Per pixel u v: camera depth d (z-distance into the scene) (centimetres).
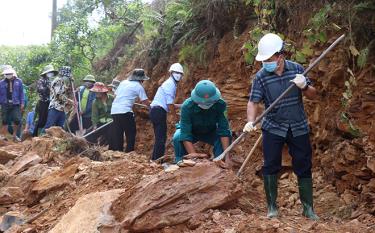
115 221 464
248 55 703
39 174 707
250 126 459
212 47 852
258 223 425
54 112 995
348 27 608
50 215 561
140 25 1333
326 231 428
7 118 1121
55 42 1608
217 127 571
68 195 596
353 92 591
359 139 570
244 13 815
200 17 895
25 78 1636
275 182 470
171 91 779
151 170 596
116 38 1430
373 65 586
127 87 829
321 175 619
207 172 464
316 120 632
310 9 677
